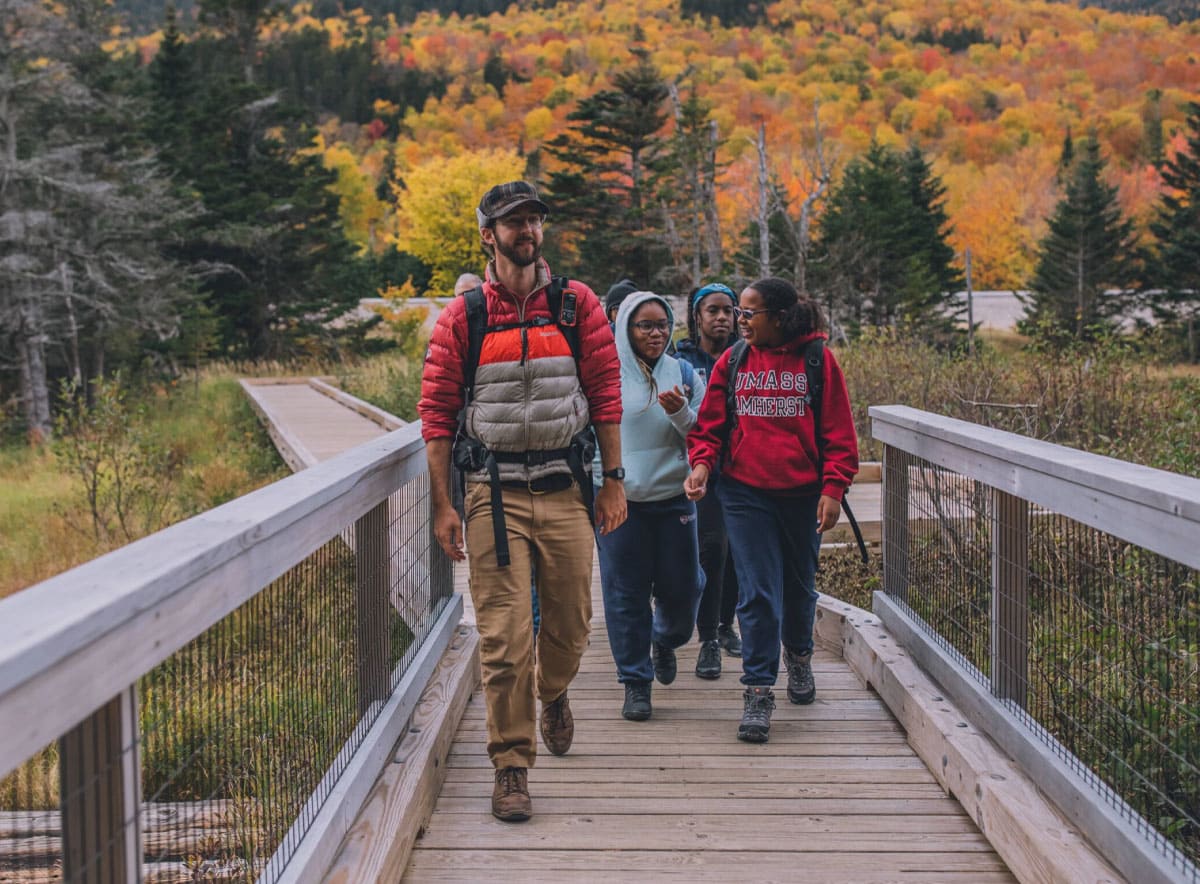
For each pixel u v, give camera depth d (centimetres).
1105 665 306
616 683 495
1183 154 4259
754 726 407
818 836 332
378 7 18825
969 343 1540
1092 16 16488
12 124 2655
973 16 16188
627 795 364
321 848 256
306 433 1547
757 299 409
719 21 16238
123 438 1342
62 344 2884
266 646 244
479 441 335
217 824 245
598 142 3597
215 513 228
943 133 10956
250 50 5134
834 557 783
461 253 5819
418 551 420
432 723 370
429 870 312
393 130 12069
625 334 434
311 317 4025
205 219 3725
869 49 14525
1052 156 8588
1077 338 1302
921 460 439
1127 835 252
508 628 333
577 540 342
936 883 302
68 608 148
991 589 352
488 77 13075
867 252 3638
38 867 300
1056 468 282
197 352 3144
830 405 409
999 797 306
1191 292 3975
